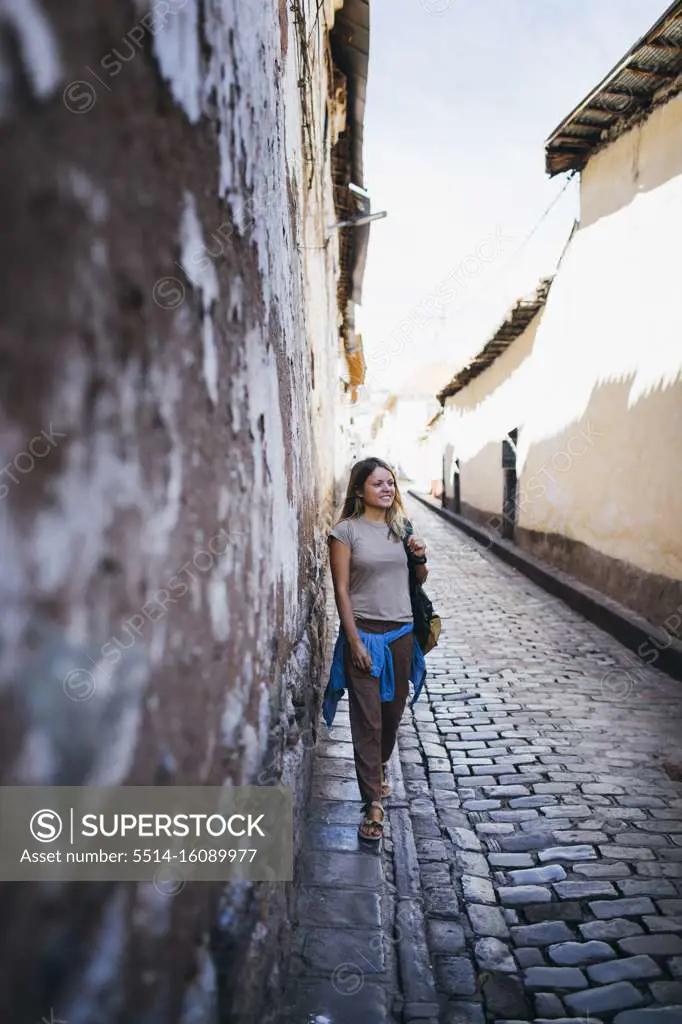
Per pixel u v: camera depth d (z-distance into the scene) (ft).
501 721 16.37
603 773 13.61
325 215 29.04
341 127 32.40
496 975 8.37
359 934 8.68
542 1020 7.72
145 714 3.97
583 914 9.48
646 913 9.49
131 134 3.92
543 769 13.82
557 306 32.86
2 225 2.75
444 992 8.08
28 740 2.88
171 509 4.38
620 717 16.53
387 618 10.94
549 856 10.83
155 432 4.15
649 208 22.86
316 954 8.33
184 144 4.84
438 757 14.42
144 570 3.95
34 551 2.90
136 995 3.82
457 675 19.88
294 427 11.11
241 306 6.35
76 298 3.25
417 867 10.37
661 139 21.91
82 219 3.32
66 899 3.19
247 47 7.06
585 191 28.43
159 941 4.14
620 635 23.16
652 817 11.94
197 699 4.86
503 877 10.33
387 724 11.46
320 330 27.27
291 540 9.89
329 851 10.40
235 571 5.94
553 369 33.65
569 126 25.64
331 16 22.34
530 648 22.71
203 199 5.23
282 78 11.02
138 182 4.00
